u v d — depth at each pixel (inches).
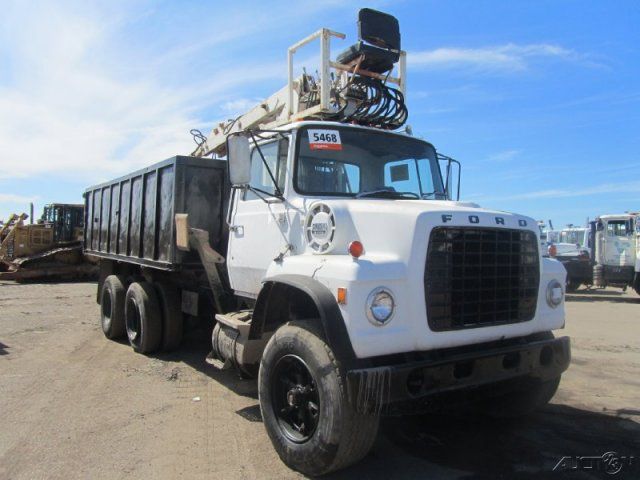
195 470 155.3
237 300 238.4
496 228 158.4
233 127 326.3
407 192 211.0
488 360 154.6
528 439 182.2
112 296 342.3
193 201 265.0
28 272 812.6
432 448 174.6
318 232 170.7
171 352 307.3
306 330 153.4
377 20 233.0
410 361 148.0
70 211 916.6
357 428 138.6
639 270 698.2
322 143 195.3
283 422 161.5
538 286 171.2
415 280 143.6
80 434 182.2
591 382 253.1
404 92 252.4
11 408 208.8
